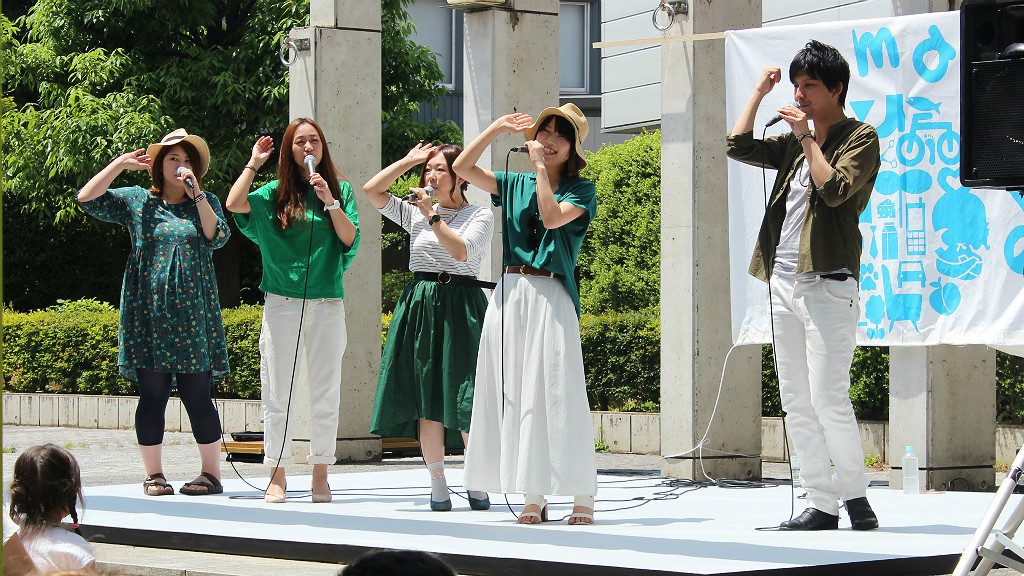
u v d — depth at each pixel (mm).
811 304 6520
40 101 20469
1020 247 8383
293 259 8000
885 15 14703
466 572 5758
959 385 9047
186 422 15945
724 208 9445
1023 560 4414
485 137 6727
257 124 20406
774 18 16312
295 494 8430
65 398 17406
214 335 8484
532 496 6824
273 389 8016
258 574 5812
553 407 6590
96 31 20812
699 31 9344
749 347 9586
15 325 18266
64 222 21406
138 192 8484
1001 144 4750
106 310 18969
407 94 21875
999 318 8453
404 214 7551
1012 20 4738
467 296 7344
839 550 5844
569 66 27547
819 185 6246
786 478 9898
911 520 6945
